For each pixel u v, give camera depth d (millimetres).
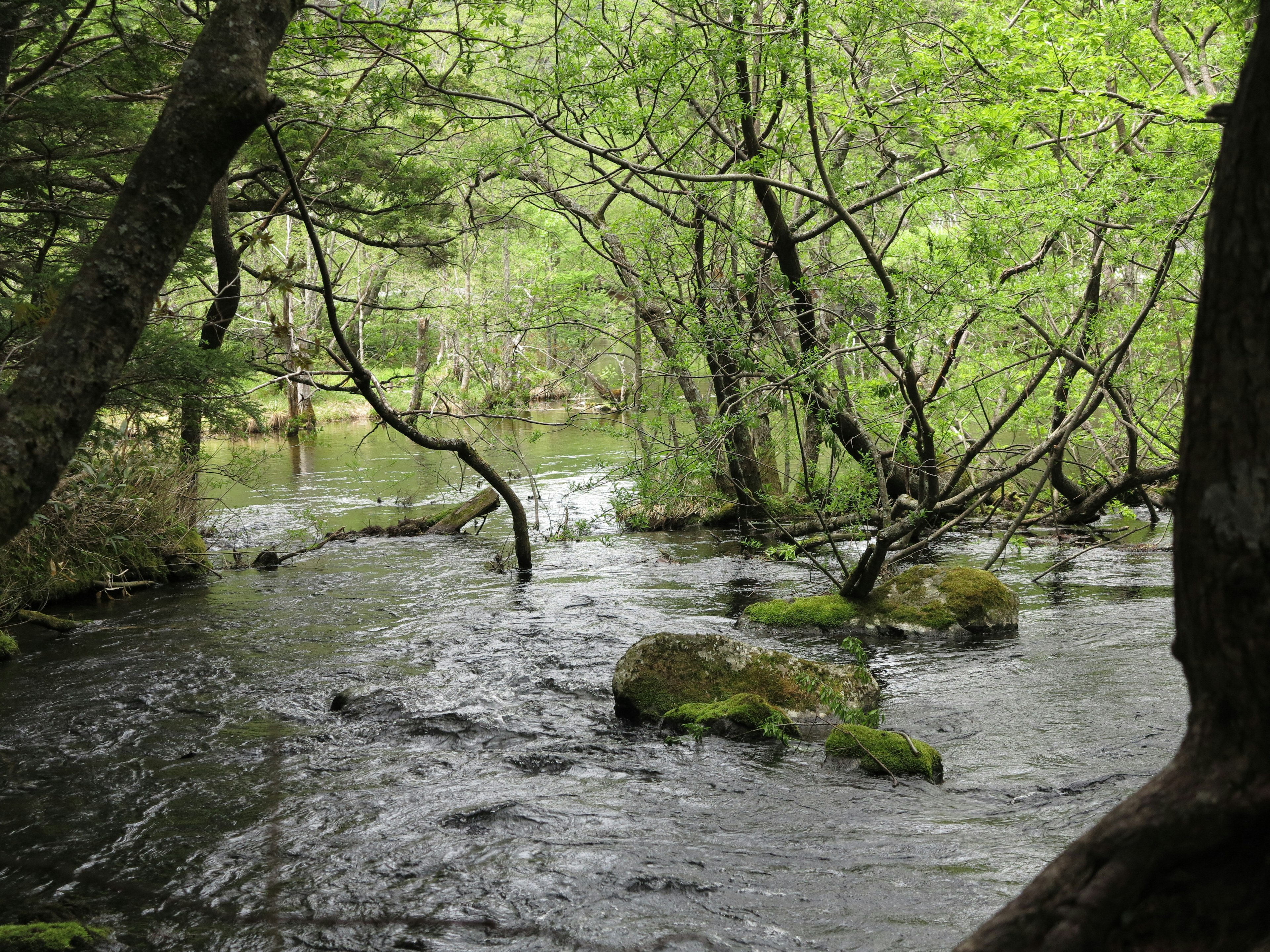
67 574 10703
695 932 3873
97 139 11328
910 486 13070
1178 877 1661
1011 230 9586
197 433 13125
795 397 8953
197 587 11797
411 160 15594
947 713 6578
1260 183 1528
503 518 16453
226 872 4574
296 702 7215
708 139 12656
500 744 6273
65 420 3156
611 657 8141
